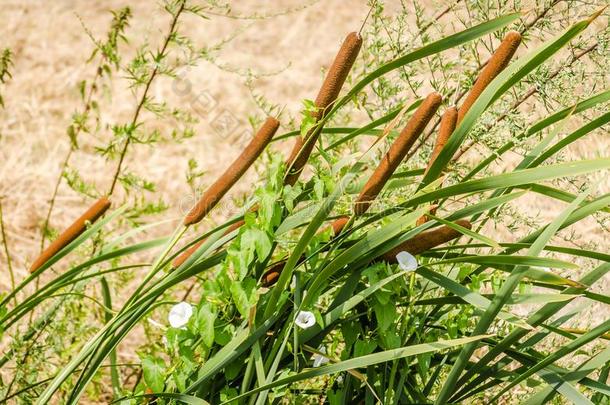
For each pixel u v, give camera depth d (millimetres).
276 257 2092
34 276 2117
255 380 2014
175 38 2496
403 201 1965
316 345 2008
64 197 3623
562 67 2240
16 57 4773
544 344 2457
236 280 1957
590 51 2281
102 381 2785
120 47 4715
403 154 1889
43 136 4062
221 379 2029
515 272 1886
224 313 1979
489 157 2000
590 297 1928
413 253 1969
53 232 2727
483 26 1850
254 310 1907
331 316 1938
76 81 4531
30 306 2098
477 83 1923
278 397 2025
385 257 1976
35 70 4660
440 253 2035
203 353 2006
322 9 5441
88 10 5312
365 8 5477
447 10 2377
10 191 3752
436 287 2049
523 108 2783
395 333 1985
